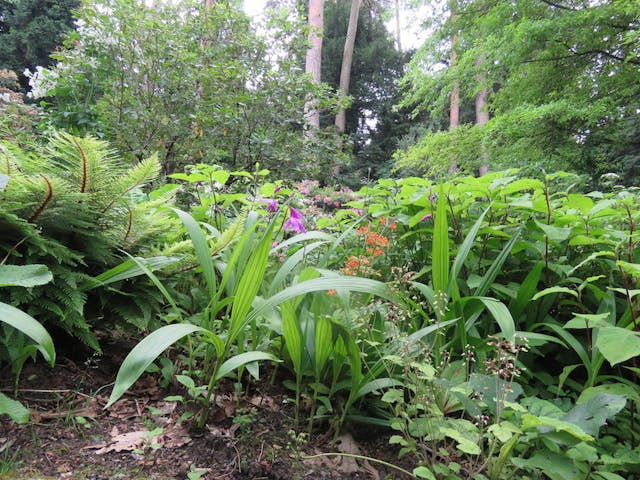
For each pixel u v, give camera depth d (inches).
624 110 246.8
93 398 54.1
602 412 43.7
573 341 61.0
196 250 57.0
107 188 59.1
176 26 201.3
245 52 219.9
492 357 67.6
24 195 53.4
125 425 50.6
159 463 44.8
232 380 63.9
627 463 48.5
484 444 54.5
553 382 67.2
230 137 205.0
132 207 62.7
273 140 202.7
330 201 171.5
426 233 91.8
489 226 78.9
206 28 215.9
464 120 700.7
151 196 91.3
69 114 167.9
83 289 58.9
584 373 71.2
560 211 75.4
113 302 62.8
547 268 72.8
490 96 305.1
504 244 82.8
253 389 63.7
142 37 188.1
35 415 48.3
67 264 59.6
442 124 692.1
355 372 53.7
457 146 274.8
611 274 69.6
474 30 283.3
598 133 255.4
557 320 77.5
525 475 49.1
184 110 193.8
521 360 70.2
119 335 70.5
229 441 50.4
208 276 56.5
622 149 269.4
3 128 127.0
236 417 53.7
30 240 53.3
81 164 56.7
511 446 44.3
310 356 59.6
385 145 749.3
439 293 58.6
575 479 41.6
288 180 192.4
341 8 756.0
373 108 761.0
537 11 255.1
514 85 279.7
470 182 80.8
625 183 290.5
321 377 62.7
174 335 40.4
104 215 61.1
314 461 50.7
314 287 46.8
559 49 244.1
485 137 258.8
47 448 43.9
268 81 212.4
